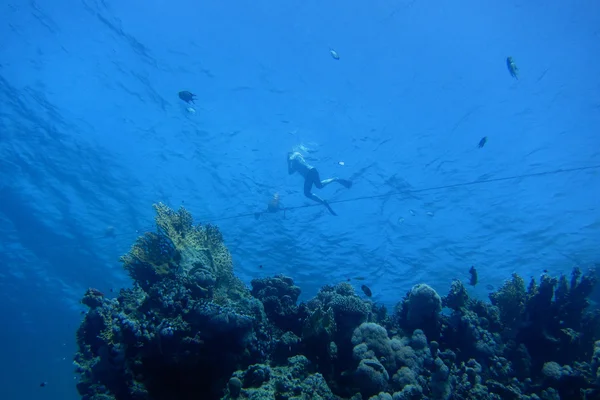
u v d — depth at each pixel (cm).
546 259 2430
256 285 825
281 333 689
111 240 2650
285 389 466
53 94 1853
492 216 2205
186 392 526
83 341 803
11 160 2164
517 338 796
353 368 595
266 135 1991
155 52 1686
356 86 1817
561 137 1845
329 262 2636
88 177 2227
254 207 2322
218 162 2094
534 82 1703
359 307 657
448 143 1942
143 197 2328
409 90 1805
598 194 2002
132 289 688
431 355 677
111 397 641
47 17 1566
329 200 2242
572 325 807
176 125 1941
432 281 2670
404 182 2116
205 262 689
